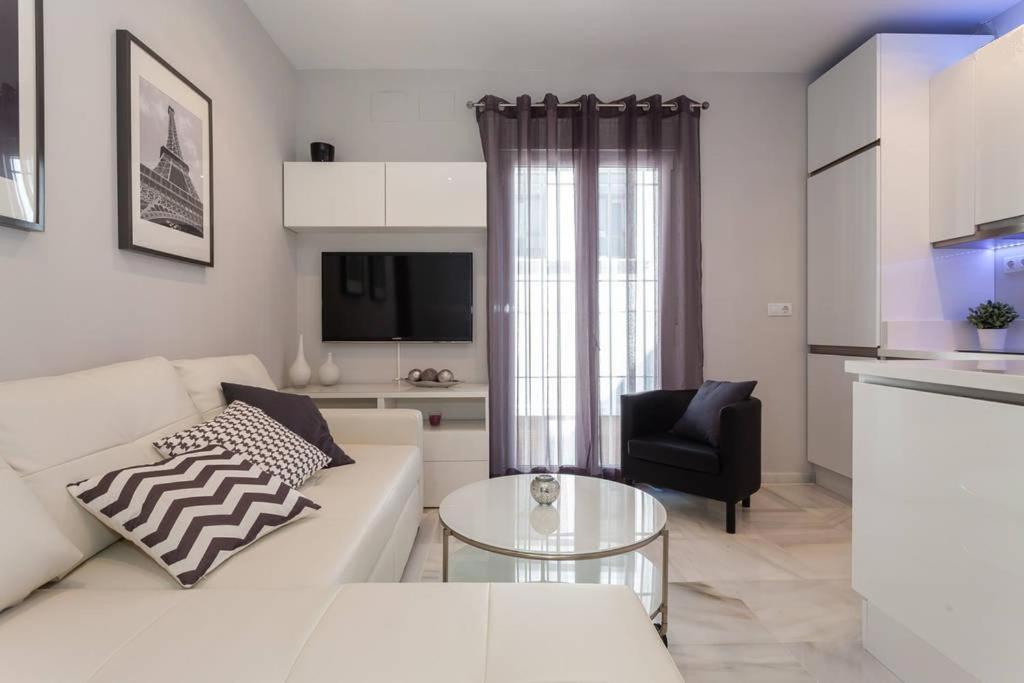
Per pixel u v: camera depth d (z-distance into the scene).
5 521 0.90
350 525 1.45
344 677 0.75
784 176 3.56
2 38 1.28
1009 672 1.11
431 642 0.84
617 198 3.48
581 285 3.44
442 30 3.03
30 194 1.36
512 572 1.78
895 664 1.50
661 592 1.68
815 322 3.43
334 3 2.75
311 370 3.49
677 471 2.74
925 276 2.86
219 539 1.20
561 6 2.80
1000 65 2.45
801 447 3.56
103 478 1.17
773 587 2.04
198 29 2.25
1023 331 2.72
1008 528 1.11
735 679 1.49
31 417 1.12
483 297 3.55
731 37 3.12
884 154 2.85
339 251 3.49
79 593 0.99
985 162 2.53
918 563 1.36
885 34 2.85
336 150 3.50
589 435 3.41
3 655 0.78
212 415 1.87
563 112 3.47
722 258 3.56
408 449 2.41
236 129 2.61
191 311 2.19
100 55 1.65
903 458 1.41
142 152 1.82
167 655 0.79
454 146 3.50
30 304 1.41
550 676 0.77
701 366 3.46
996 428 1.14
